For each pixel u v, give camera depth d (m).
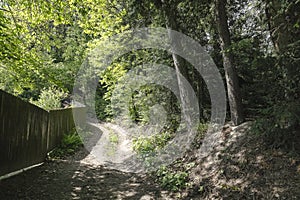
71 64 15.74
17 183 5.05
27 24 8.26
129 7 8.72
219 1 6.25
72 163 7.41
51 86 13.22
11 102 5.19
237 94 6.36
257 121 4.93
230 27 7.17
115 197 4.91
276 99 4.71
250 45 5.04
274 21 4.78
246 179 4.54
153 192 5.16
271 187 4.09
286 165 4.30
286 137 4.55
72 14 7.93
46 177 5.79
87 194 5.00
